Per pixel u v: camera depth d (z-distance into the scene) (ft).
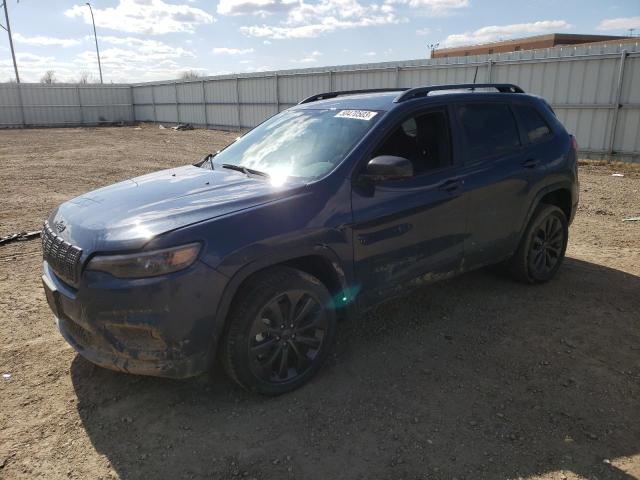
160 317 8.99
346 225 10.93
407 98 12.92
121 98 138.72
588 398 10.50
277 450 9.09
